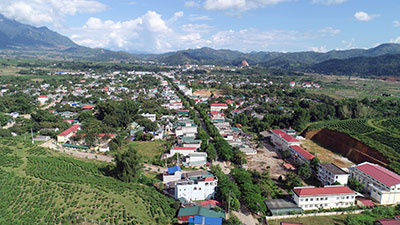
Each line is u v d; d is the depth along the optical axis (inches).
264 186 4579.2
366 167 4990.2
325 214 3973.9
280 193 4589.1
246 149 6688.0
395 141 6314.0
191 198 4338.1
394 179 4414.4
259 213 3988.7
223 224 3617.1
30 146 6343.5
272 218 3833.7
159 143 7342.5
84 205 3789.4
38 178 4584.2
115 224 3454.7
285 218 3863.2
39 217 3506.4
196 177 4495.6
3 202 3846.0
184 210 3811.5
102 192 4163.4
